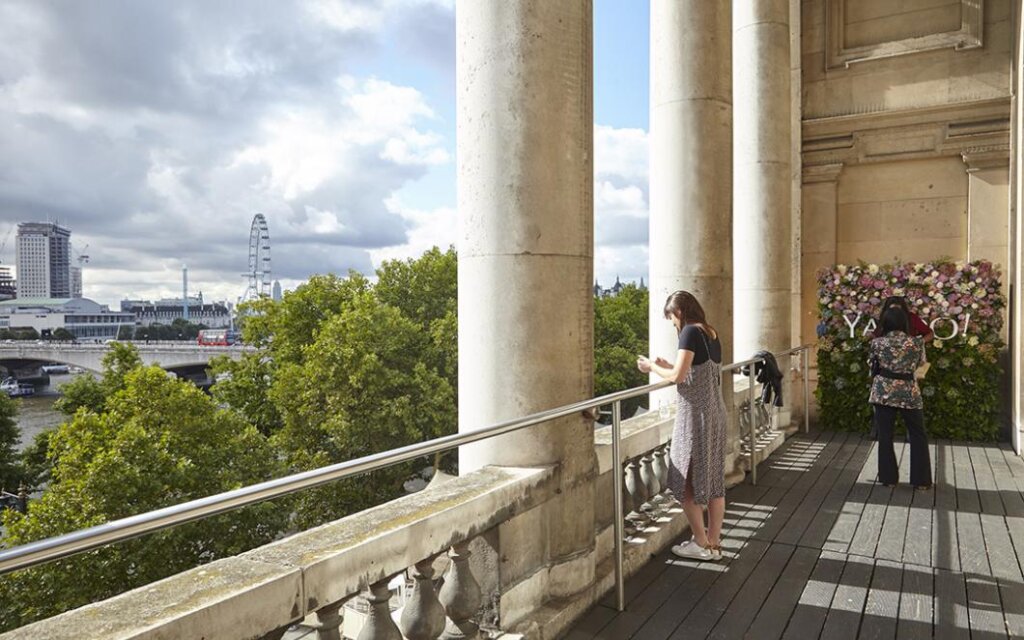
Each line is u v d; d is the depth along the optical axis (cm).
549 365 310
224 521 2728
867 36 904
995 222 832
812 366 938
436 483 281
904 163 888
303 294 4259
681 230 530
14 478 3716
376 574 202
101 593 2388
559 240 311
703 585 370
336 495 3459
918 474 574
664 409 500
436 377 3891
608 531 384
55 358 6406
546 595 317
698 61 521
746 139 789
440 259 4766
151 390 2852
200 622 151
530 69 302
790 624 325
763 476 623
